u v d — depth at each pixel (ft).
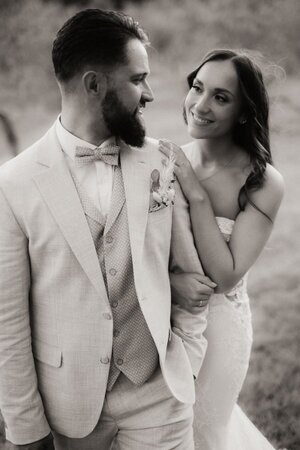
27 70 39.65
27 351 6.59
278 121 8.63
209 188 8.06
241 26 44.68
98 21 6.31
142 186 6.68
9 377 6.54
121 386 6.96
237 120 7.81
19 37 40.16
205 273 7.70
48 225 6.32
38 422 6.69
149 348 6.91
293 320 15.52
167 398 7.02
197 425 8.55
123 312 6.69
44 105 38.55
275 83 8.21
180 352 7.07
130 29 6.43
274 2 45.29
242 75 7.47
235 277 7.70
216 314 8.27
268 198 7.89
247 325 8.59
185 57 42.65
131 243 6.48
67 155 6.59
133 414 7.04
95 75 6.33
